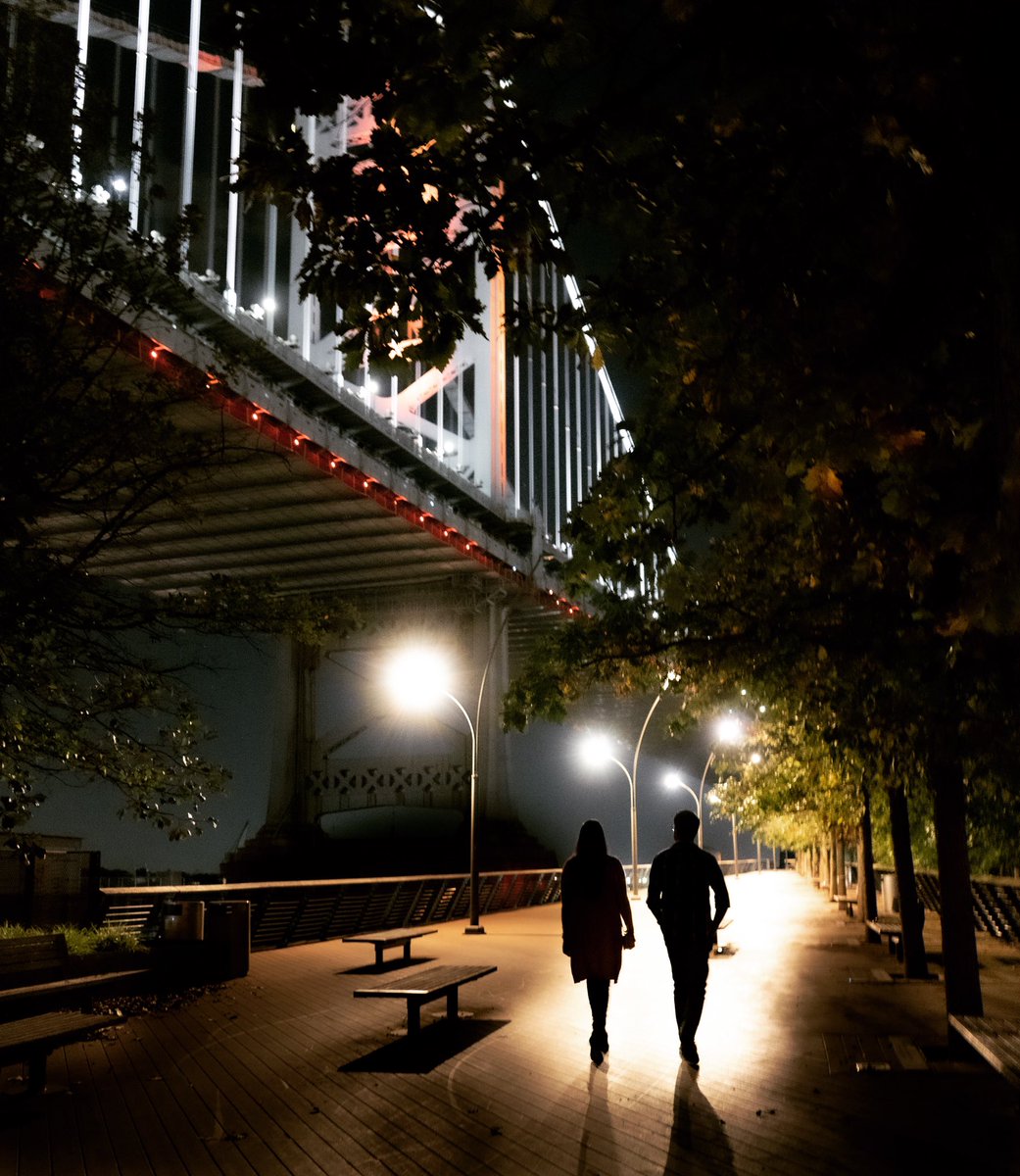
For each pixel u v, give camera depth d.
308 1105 7.26
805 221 4.37
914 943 13.68
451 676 63.84
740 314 4.71
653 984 14.09
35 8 8.27
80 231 8.28
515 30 3.74
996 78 2.76
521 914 32.88
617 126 4.19
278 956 18.34
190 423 34.66
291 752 67.56
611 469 6.30
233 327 37.28
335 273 4.18
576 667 8.88
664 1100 7.27
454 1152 6.07
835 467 4.25
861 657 7.72
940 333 4.30
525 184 4.07
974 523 3.63
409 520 51.75
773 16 3.46
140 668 8.62
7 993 8.44
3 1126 6.76
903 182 3.83
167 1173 5.73
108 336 8.49
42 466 7.47
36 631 7.49
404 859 63.94
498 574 62.97
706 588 9.09
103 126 8.52
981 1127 6.48
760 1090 7.54
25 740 8.05
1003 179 2.72
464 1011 11.70
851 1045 9.26
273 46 3.64
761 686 9.93
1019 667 3.76
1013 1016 10.12
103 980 9.47
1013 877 17.78
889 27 3.16
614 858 8.76
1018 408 2.62
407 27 3.61
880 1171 5.62
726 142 4.35
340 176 3.99
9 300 7.73
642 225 4.77
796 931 23.19
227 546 55.06
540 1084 7.82
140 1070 8.50
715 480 6.14
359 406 47.75
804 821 25.62
